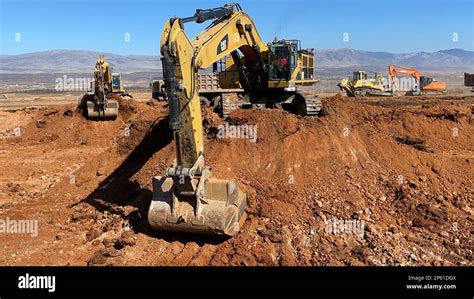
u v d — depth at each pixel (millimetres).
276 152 12836
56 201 14281
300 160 12555
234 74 19609
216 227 9422
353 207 11172
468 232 10469
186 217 9578
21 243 11016
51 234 11570
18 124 27703
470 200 12109
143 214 11398
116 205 12961
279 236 9922
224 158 12773
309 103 16750
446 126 17266
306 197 11516
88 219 12305
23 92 88500
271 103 18719
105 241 10523
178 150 9398
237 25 13039
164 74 8672
